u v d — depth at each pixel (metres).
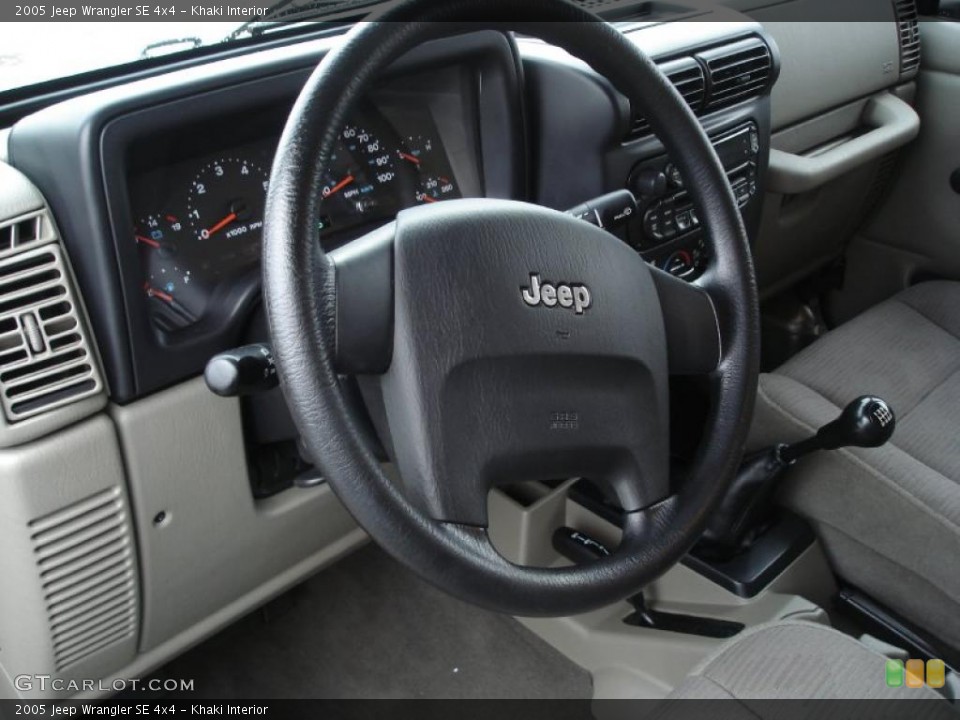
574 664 1.54
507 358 0.75
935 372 1.49
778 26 1.63
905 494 1.21
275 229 0.68
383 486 0.68
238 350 0.80
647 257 1.32
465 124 1.21
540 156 1.29
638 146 1.26
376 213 1.17
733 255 0.89
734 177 1.45
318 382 0.67
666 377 0.84
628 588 0.78
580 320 0.78
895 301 1.66
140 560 1.10
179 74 0.95
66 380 0.93
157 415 1.01
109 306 0.93
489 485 0.76
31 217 0.88
